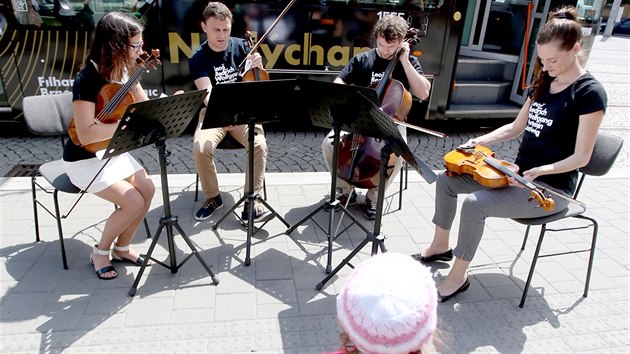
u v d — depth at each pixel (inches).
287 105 101.8
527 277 102.6
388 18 118.8
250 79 118.4
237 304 92.7
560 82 89.5
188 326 86.4
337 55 171.2
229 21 115.6
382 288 40.1
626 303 98.3
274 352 81.5
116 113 89.4
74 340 81.9
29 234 112.7
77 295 93.0
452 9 172.4
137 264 103.3
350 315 40.9
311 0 162.4
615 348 85.9
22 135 179.2
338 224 122.5
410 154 80.2
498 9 227.0
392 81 118.6
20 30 150.2
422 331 39.6
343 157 119.3
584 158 85.7
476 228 90.6
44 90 159.0
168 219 95.0
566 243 120.0
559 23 83.0
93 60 85.2
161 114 84.0
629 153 188.2
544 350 84.7
